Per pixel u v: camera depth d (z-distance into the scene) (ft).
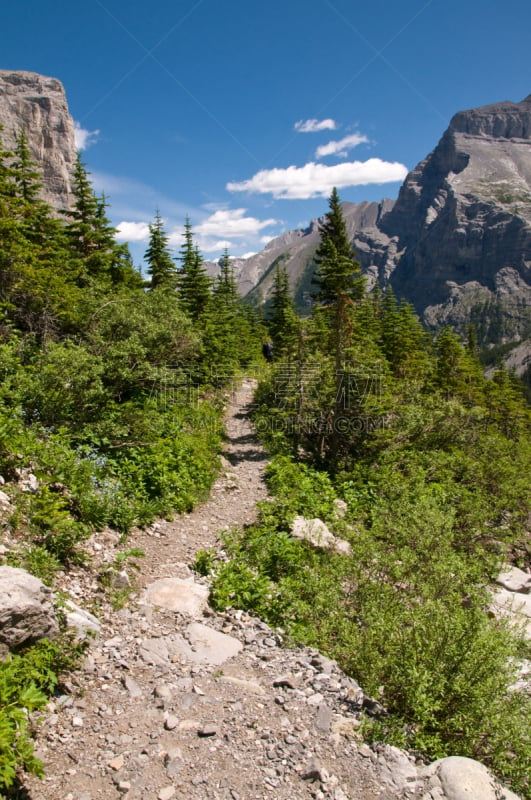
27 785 11.43
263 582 24.22
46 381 33.55
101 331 49.19
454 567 24.39
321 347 71.00
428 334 169.17
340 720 15.06
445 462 53.36
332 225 95.76
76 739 13.14
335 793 12.38
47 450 26.78
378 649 18.58
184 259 99.91
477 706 15.30
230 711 15.05
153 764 12.71
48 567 18.89
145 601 20.86
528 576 37.22
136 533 28.55
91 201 80.74
